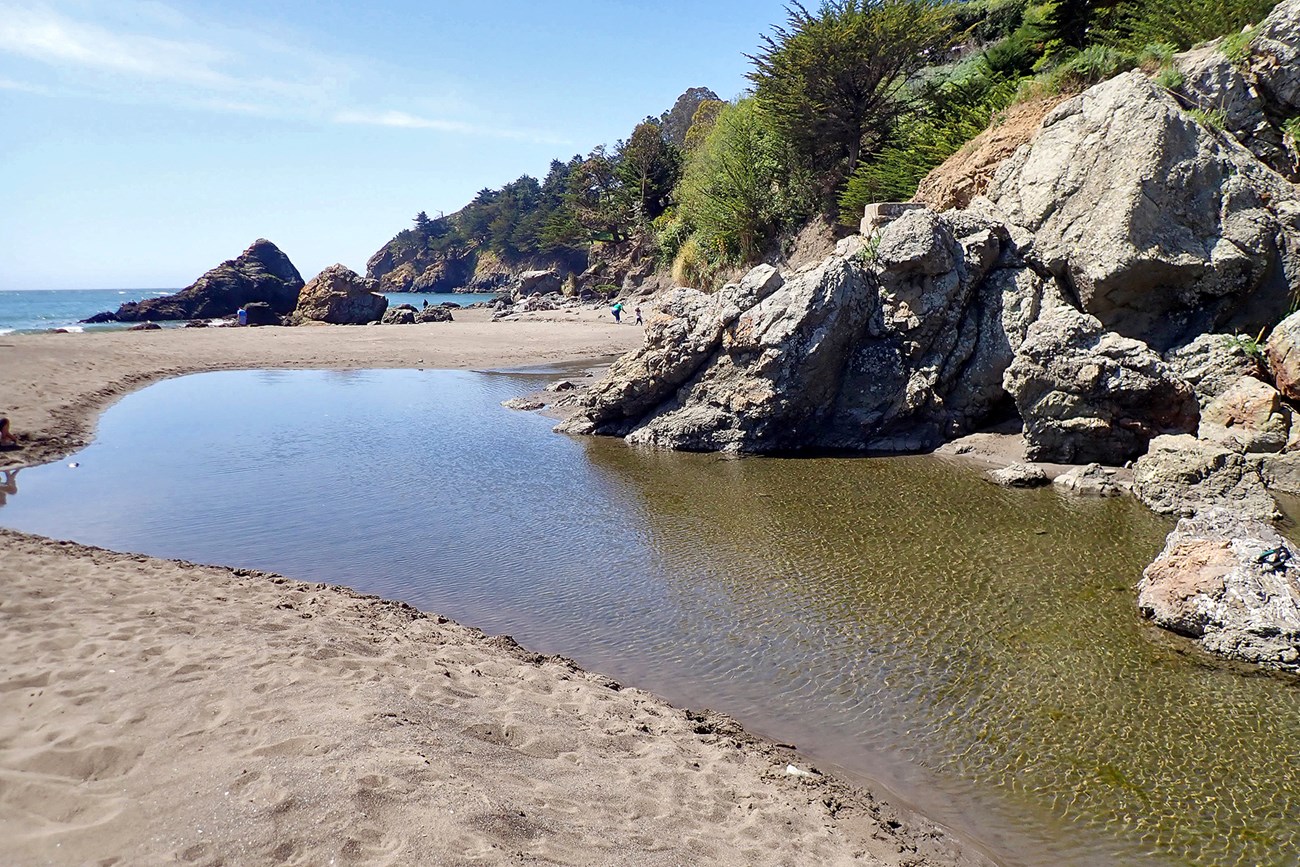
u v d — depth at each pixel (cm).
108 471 1476
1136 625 858
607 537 1162
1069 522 1177
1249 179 1564
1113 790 596
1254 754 636
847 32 2798
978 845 538
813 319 1639
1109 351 1418
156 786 441
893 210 1838
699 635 854
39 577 808
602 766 550
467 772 485
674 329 1839
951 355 1670
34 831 400
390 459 1630
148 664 604
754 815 521
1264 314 1530
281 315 5756
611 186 8025
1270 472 1273
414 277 17225
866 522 1206
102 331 4153
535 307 6344
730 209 3562
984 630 851
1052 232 1673
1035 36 2688
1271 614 786
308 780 445
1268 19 1827
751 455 1689
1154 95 1598
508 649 781
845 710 709
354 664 643
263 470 1520
